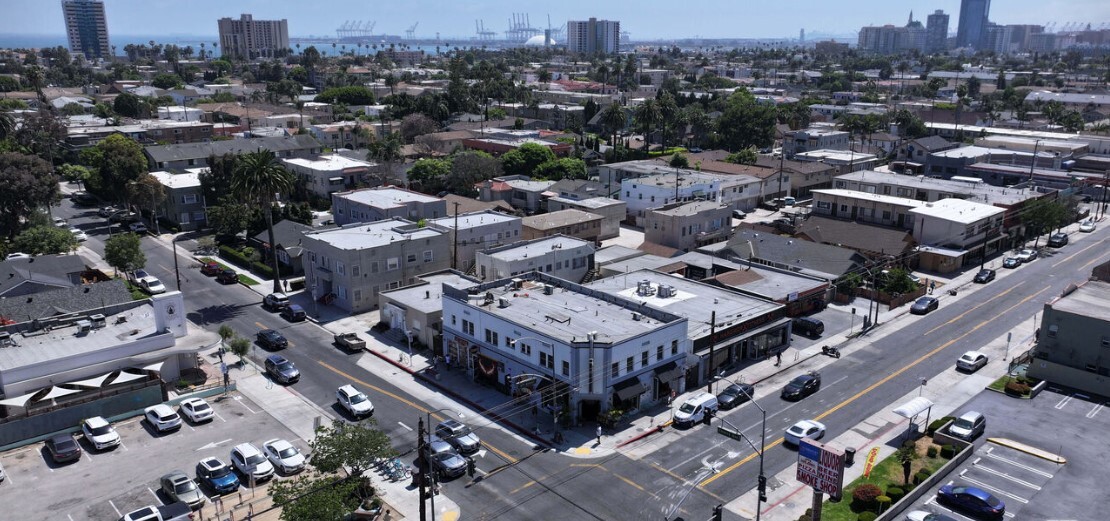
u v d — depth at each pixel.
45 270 83.56
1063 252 105.44
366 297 82.56
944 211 101.31
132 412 58.41
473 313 64.25
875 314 80.81
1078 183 134.75
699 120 196.25
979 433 54.62
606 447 53.31
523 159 148.50
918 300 82.50
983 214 100.31
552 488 48.25
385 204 103.44
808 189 144.25
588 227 108.69
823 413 58.47
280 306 82.81
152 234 116.31
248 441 54.34
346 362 69.00
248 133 176.88
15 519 44.88
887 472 49.66
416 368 67.25
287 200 132.75
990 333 75.31
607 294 66.44
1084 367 61.66
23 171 104.62
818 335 74.69
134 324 67.62
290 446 51.25
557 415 56.72
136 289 87.81
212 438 54.81
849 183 127.88
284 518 40.34
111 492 47.81
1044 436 54.47
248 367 67.88
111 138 135.38
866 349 71.38
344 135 187.62
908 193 120.81
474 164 137.12
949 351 70.75
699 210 104.62
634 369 57.81
